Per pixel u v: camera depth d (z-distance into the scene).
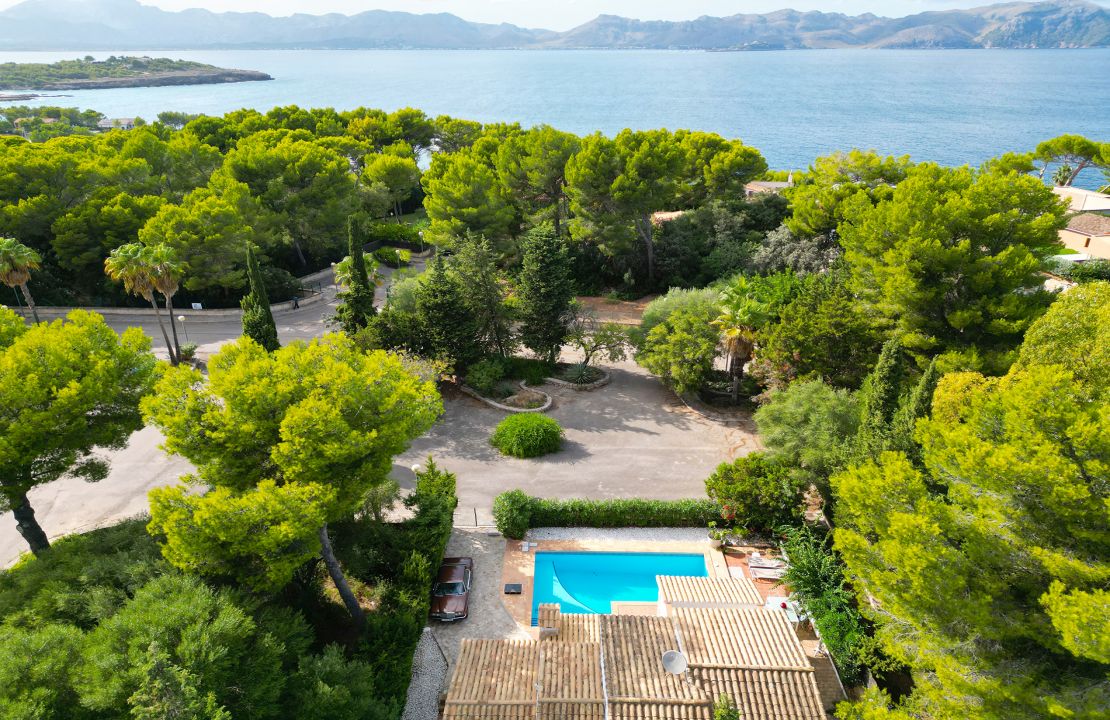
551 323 41.38
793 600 22.92
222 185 58.66
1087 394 17.30
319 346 22.14
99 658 14.60
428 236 56.25
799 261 51.47
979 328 32.00
